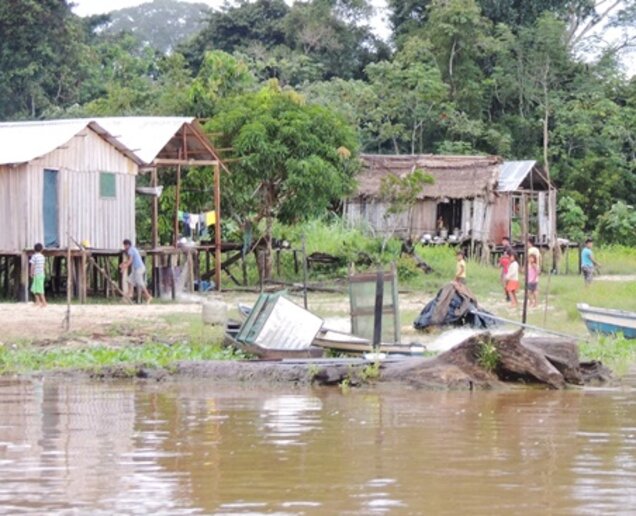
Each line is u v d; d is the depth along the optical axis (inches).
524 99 3693.4
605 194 3417.8
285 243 2300.7
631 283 2057.1
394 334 1208.2
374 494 608.7
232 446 738.8
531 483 634.8
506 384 1032.8
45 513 568.7
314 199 2192.4
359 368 1040.8
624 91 3811.5
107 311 1562.5
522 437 776.3
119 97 2775.6
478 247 2728.8
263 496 603.5
